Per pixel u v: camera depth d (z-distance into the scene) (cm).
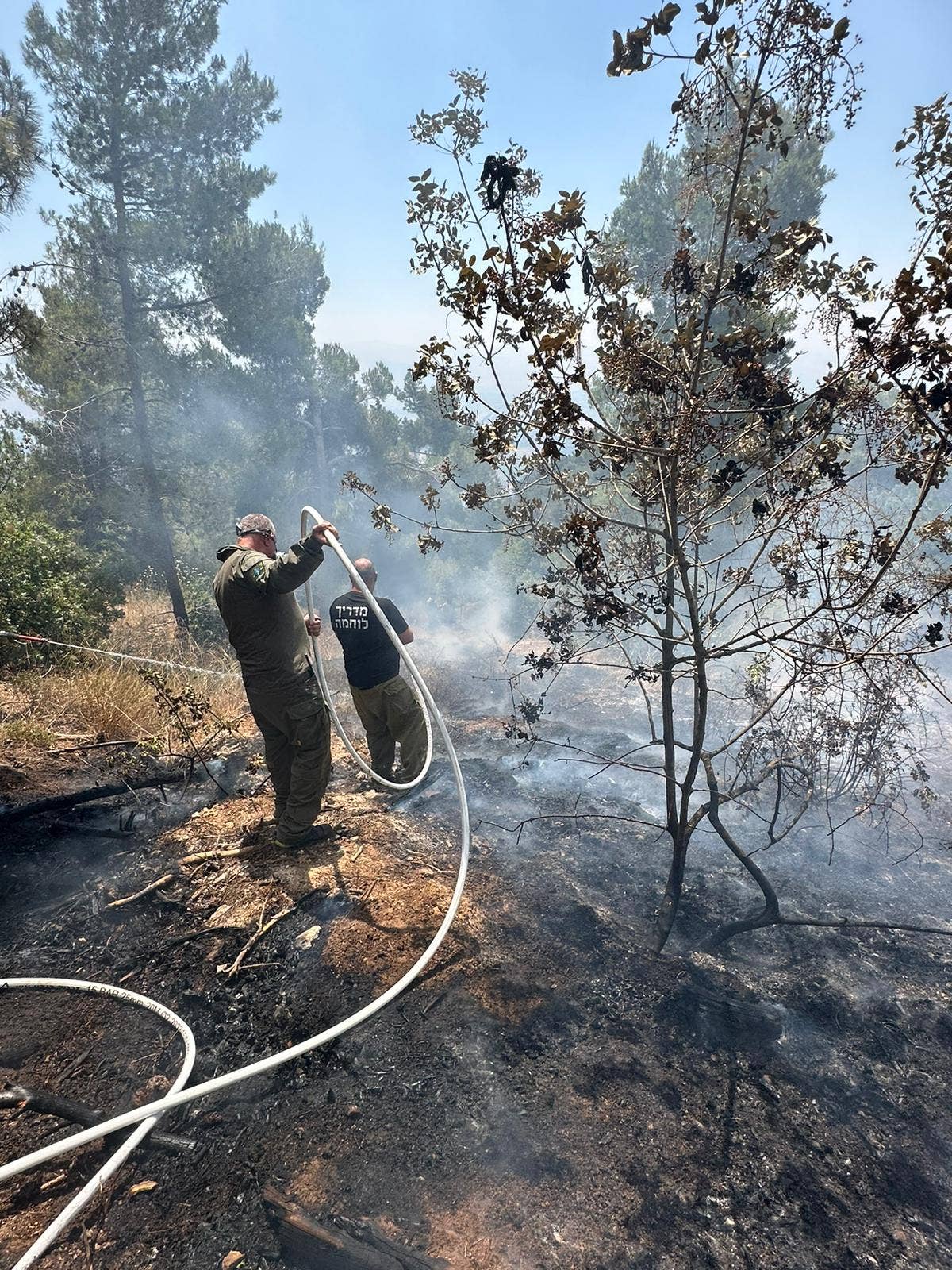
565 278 222
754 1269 201
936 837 419
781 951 328
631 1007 286
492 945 313
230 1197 218
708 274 260
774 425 256
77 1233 210
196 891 345
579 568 259
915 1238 211
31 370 1251
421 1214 211
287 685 349
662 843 409
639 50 209
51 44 1028
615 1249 204
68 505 1205
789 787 361
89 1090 255
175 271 1177
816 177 750
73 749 481
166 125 1058
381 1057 262
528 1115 242
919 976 314
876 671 334
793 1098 254
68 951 317
